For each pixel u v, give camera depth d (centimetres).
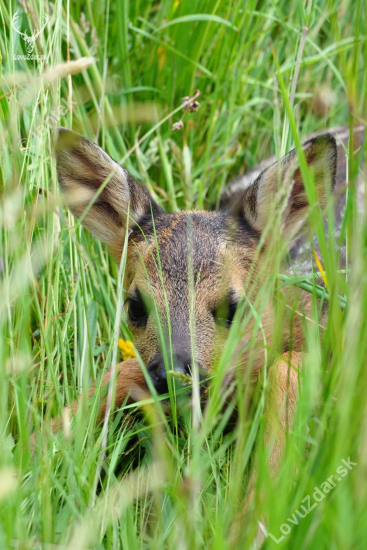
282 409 616
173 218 820
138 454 705
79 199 838
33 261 796
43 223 830
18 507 506
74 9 1083
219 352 721
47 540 494
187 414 671
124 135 1077
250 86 1141
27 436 588
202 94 1116
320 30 1159
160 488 576
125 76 1080
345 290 580
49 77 657
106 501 551
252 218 820
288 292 751
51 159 853
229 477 605
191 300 663
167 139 1062
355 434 508
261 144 1158
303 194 805
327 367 623
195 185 1027
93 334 858
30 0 880
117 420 672
